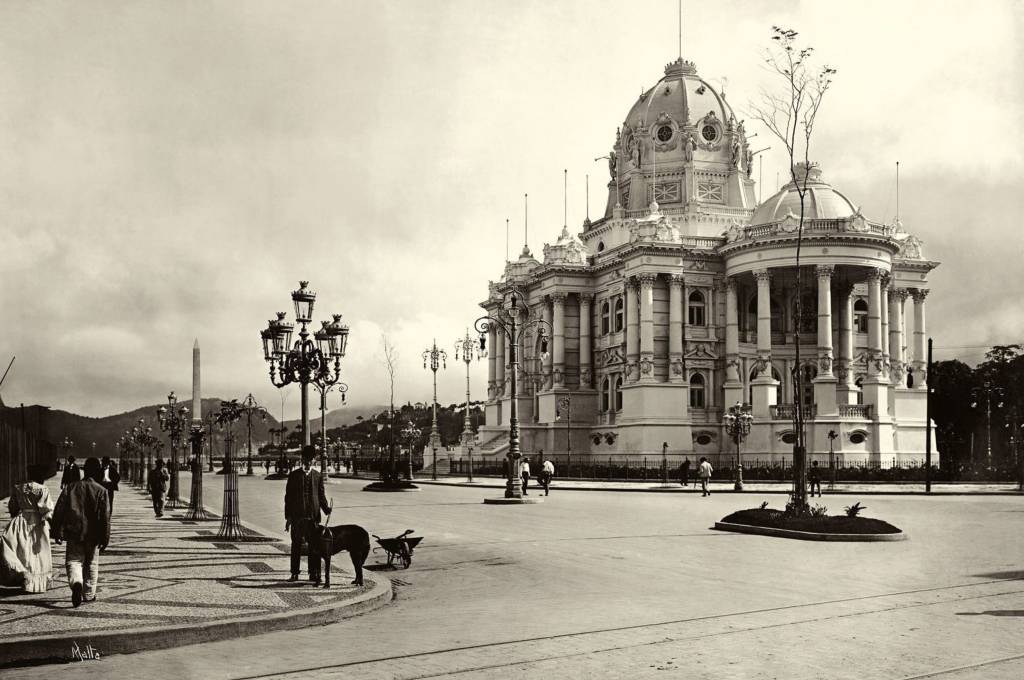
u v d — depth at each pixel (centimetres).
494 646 1489
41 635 1452
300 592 1906
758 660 1384
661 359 9269
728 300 9325
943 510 4762
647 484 7412
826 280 8525
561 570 2423
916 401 9706
